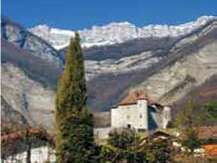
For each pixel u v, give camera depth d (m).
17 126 104.44
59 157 73.62
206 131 132.75
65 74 75.69
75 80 75.06
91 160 74.69
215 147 111.62
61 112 74.50
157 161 88.38
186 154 101.06
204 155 104.06
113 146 84.06
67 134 73.69
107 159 80.12
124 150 83.06
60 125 74.12
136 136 93.44
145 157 86.12
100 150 78.31
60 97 74.88
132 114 190.62
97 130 136.12
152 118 189.62
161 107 192.25
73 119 73.75
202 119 151.12
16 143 95.25
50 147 95.94
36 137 96.69
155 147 89.31
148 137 95.06
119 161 81.88
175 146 106.69
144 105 188.25
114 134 87.00
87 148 74.38
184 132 116.88
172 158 93.38
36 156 96.69
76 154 73.38
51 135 100.19
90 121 75.00
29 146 94.62
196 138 111.06
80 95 74.88
